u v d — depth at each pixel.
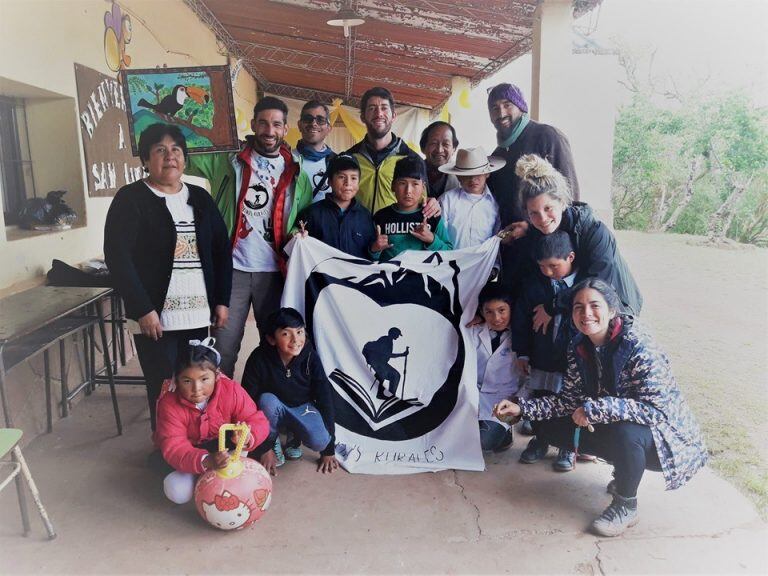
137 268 3.08
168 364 3.20
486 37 6.48
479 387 3.50
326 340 3.44
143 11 5.54
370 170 3.95
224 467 2.55
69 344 4.02
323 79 11.16
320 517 2.76
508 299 3.36
